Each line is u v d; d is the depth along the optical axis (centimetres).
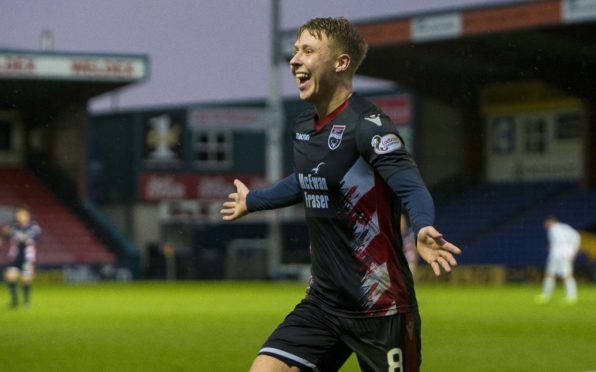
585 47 4406
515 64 4866
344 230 542
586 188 4997
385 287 538
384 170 517
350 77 546
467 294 3316
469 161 5466
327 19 543
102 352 1323
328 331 551
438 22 4281
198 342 1470
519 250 4912
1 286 4334
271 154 4509
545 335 1605
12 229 2542
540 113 5303
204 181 6675
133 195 6481
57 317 2098
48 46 5128
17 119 5509
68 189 5456
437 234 484
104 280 5091
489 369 1130
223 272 5222
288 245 6119
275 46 4494
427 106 5331
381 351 540
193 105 6675
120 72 4925
